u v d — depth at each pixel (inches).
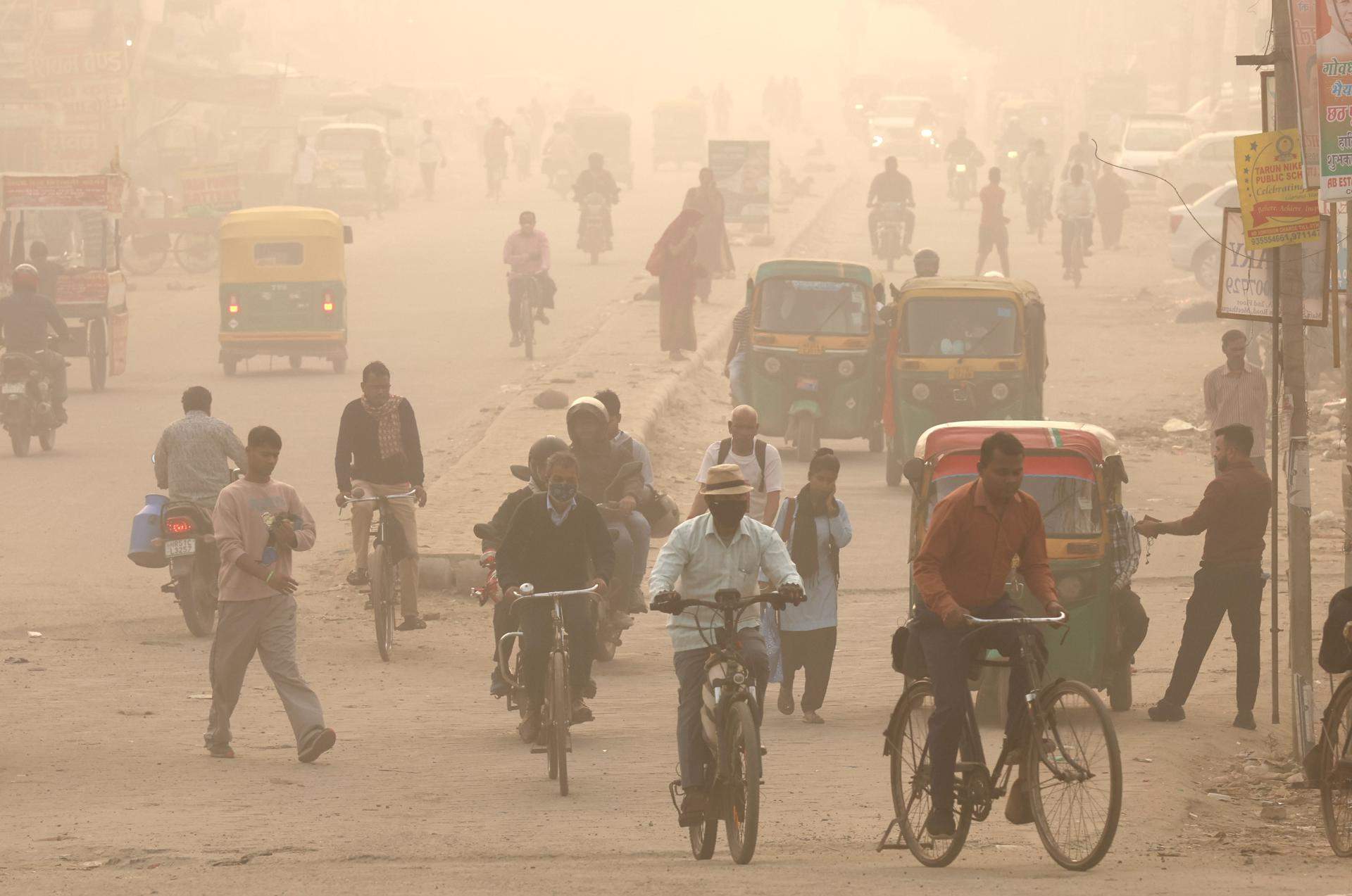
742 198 3612.2
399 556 1171.9
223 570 874.1
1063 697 589.6
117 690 1042.1
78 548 1454.2
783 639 985.5
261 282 2425.0
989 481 603.2
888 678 1116.5
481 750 903.1
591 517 831.1
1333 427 1943.9
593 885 561.0
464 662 1145.4
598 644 1075.9
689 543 687.7
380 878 586.6
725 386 2298.2
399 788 805.2
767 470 1075.3
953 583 612.4
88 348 2305.6
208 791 793.6
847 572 1402.6
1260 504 944.3
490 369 2425.0
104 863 633.6
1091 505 967.0
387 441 1163.9
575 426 1116.5
